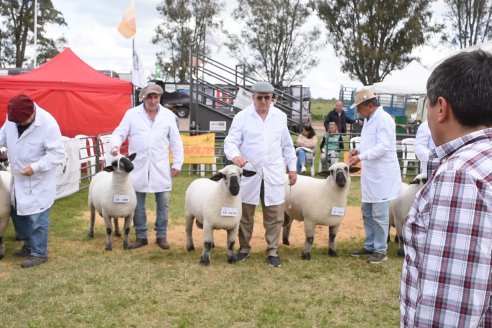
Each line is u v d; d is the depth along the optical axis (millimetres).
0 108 14156
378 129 6523
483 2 46531
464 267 1518
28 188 6297
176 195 11562
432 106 1796
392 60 42812
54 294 5418
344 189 6754
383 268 6574
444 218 1565
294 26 50812
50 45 46656
